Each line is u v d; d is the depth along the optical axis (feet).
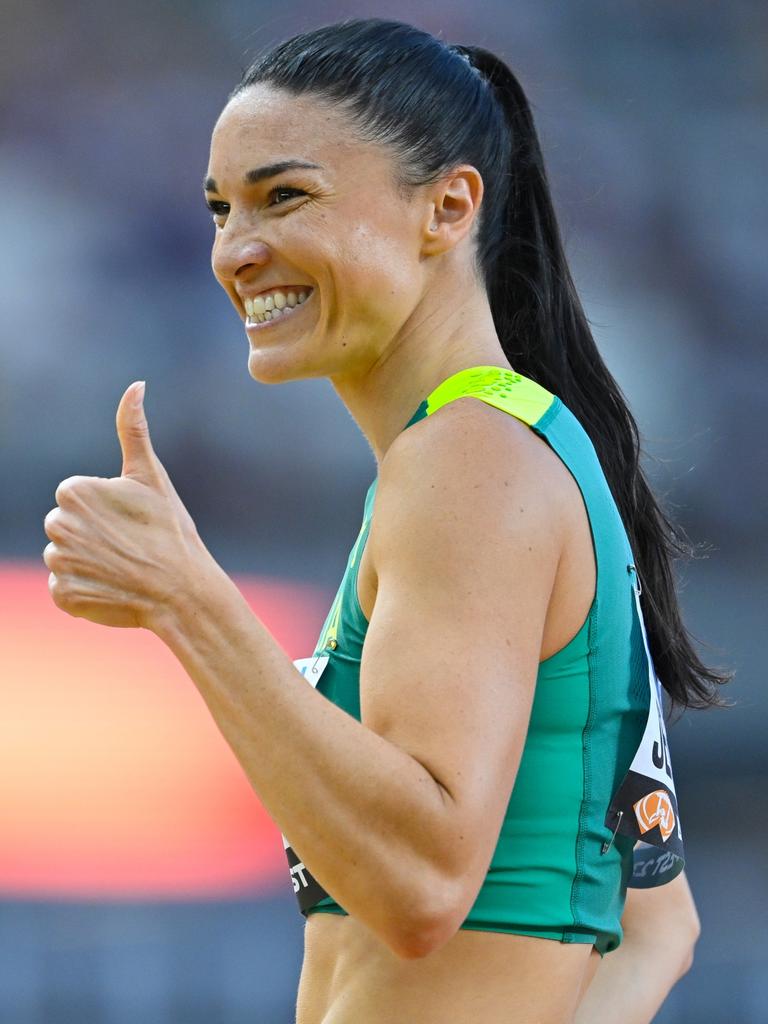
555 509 17.52
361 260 18.70
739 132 151.23
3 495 133.59
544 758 18.17
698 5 154.61
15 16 146.92
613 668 18.60
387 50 19.27
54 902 78.59
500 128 20.79
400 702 16.05
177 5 148.66
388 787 15.42
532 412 18.17
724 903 88.79
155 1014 77.05
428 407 18.69
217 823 80.79
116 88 146.00
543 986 18.17
